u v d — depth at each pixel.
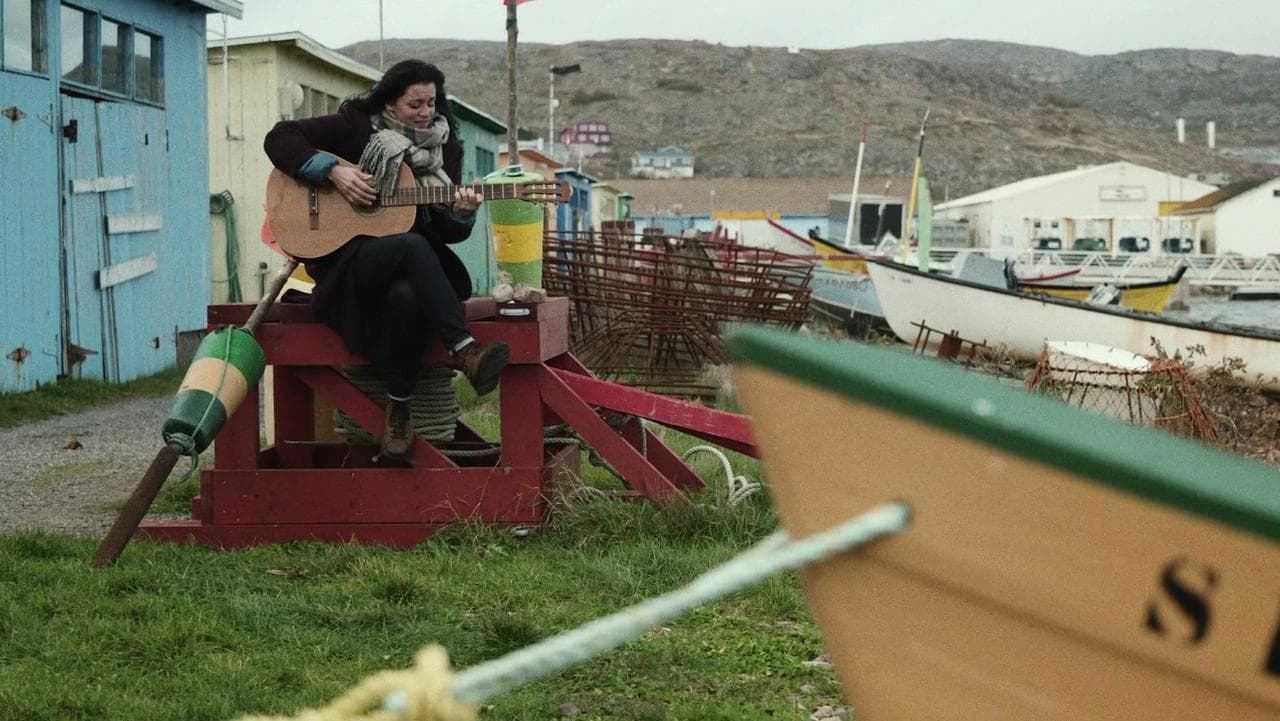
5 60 14.20
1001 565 2.01
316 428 8.36
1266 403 12.48
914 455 2.04
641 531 6.95
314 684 4.68
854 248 47.44
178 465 9.91
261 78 22.73
